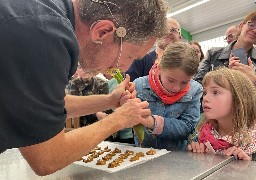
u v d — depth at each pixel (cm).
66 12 60
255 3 594
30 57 48
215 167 78
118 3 61
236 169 78
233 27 236
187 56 109
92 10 61
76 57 57
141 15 63
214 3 596
